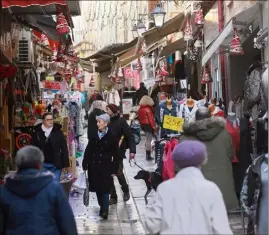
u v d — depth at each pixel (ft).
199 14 65.98
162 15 71.61
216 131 29.37
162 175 33.06
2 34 45.93
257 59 66.39
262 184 25.43
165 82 96.99
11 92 51.39
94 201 43.50
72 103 65.51
